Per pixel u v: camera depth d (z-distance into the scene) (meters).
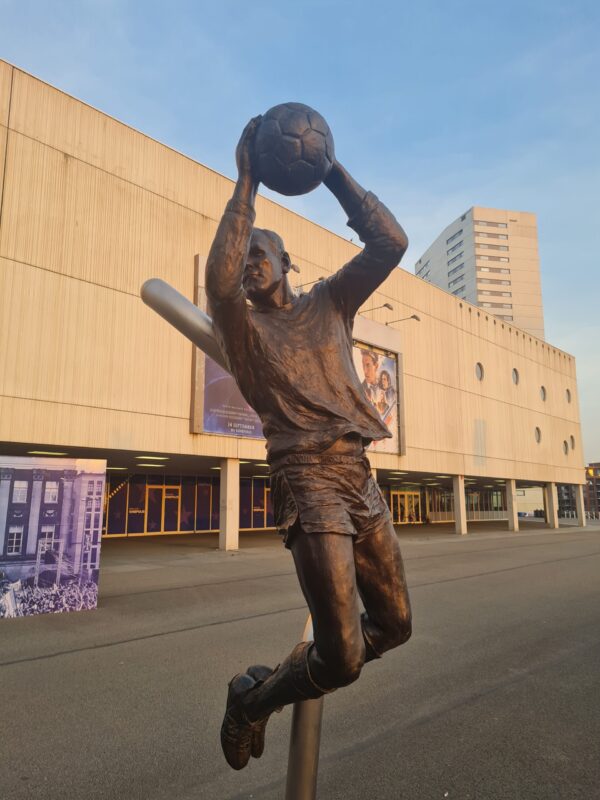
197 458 17.94
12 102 14.04
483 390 31.67
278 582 11.29
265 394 1.53
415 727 4.01
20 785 3.20
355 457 1.50
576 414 42.69
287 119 1.42
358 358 23.19
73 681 5.09
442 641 6.53
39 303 13.95
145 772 3.36
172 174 17.14
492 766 3.41
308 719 1.53
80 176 15.09
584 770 3.37
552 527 38.00
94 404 14.66
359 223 1.64
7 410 13.16
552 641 6.54
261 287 1.60
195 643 6.48
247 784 3.22
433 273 128.88
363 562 1.52
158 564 14.12
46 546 8.38
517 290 113.19
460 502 28.62
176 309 1.65
